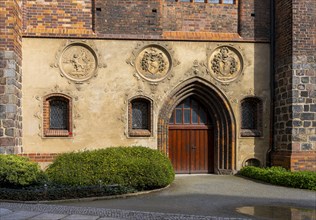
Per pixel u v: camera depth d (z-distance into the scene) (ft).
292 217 24.88
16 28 38.81
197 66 44.70
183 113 46.32
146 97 43.75
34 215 24.03
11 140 36.96
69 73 42.75
